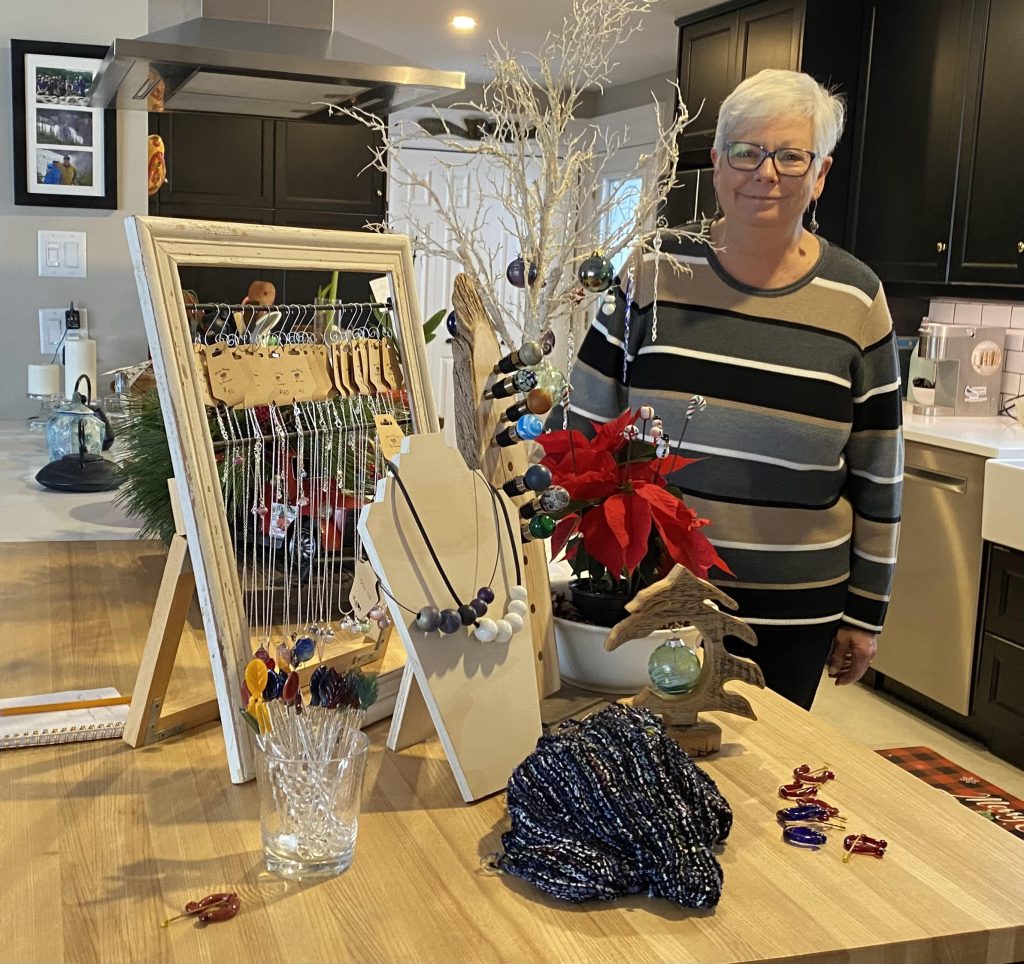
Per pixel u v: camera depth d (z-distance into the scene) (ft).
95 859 3.17
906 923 2.98
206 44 8.08
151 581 5.82
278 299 17.10
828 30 13.61
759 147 5.61
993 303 13.79
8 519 7.01
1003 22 11.80
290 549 4.21
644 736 3.32
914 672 12.47
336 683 3.30
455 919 2.93
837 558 6.23
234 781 3.66
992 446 11.29
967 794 10.49
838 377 5.98
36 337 10.30
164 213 18.51
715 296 6.00
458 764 3.60
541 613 4.38
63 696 4.23
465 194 20.30
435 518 3.80
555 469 4.28
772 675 6.19
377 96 9.38
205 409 3.77
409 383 4.53
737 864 3.27
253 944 2.78
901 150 13.30
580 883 3.01
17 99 9.83
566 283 5.26
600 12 5.69
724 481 6.01
